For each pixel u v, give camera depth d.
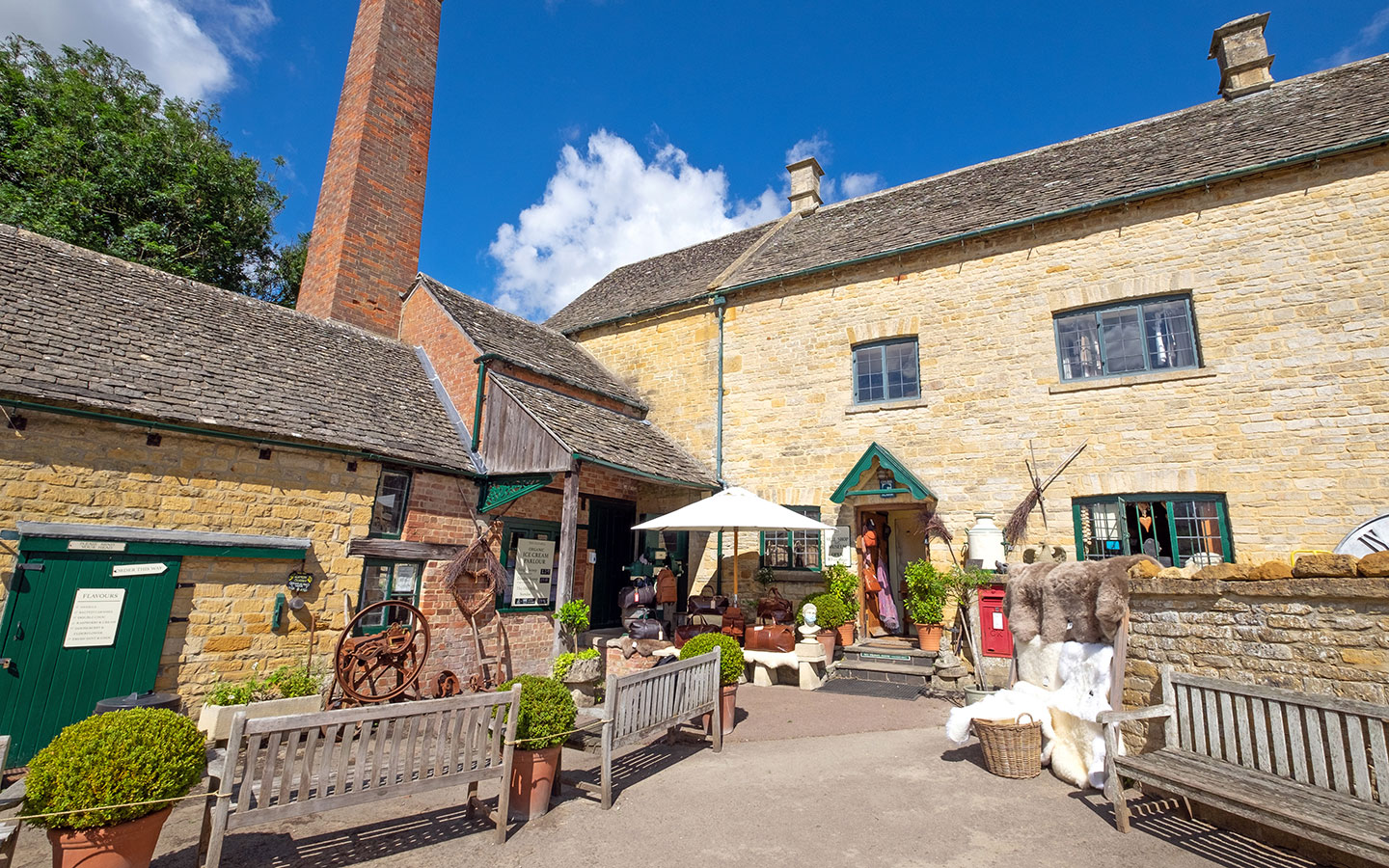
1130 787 5.03
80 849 3.42
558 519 11.35
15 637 5.84
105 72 18.62
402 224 13.81
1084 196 10.55
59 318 7.22
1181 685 4.79
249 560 7.43
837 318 12.36
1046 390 10.13
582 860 4.09
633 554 13.07
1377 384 8.08
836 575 11.08
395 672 8.36
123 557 6.53
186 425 7.01
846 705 8.38
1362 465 8.00
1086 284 10.16
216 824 3.33
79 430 6.46
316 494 8.10
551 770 4.92
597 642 10.74
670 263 18.23
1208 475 8.79
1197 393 9.07
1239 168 9.27
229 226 19.45
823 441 12.03
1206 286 9.30
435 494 9.43
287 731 3.63
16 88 16.50
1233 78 11.91
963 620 9.80
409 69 14.52
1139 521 9.22
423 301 12.59
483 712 4.53
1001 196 12.17
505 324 13.34
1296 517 8.23
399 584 8.92
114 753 3.52
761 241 15.54
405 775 4.09
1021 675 6.09
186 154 18.47
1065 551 9.53
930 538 10.62
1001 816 4.66
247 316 9.90
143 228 16.27
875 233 13.12
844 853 4.15
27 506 6.07
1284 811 3.54
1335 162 8.82
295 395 8.59
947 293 11.33
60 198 15.26
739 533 12.62
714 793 5.28
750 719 7.70
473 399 10.81
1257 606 4.54
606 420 12.14
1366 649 3.99
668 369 14.24
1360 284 8.39
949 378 10.99
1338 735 3.93
